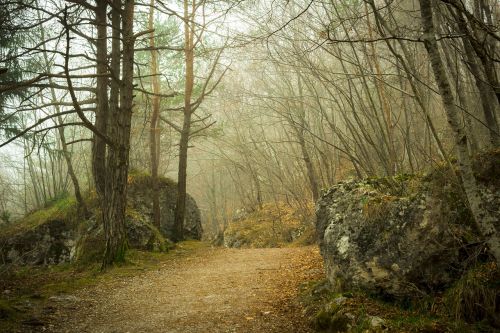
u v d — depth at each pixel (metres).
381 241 5.22
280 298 6.55
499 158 5.20
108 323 5.63
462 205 5.02
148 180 16.77
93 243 11.66
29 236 14.44
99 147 11.45
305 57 8.34
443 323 4.08
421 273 4.82
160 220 16.20
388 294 5.00
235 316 5.78
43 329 5.27
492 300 4.02
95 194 15.29
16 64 12.24
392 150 7.27
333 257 5.75
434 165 5.88
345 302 4.93
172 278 8.67
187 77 15.98
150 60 17.69
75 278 9.06
